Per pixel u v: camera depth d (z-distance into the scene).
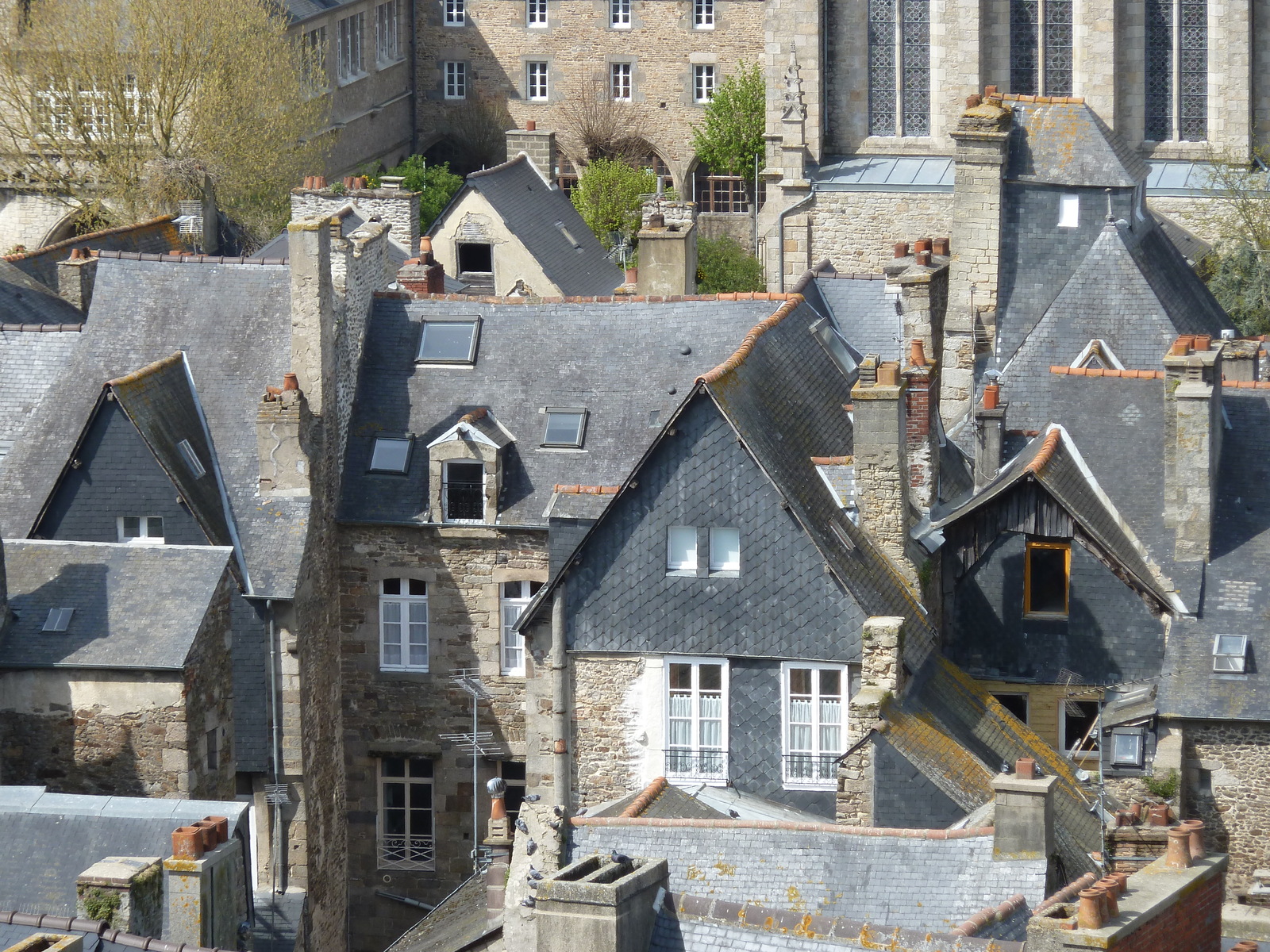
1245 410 95.81
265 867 96.81
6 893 70.25
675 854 64.25
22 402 103.12
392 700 102.94
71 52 175.00
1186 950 52.91
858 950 56.06
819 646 84.81
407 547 101.94
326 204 139.00
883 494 89.12
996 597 91.94
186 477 98.12
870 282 111.31
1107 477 93.75
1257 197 170.50
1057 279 109.75
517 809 102.81
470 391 104.25
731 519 85.44
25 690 85.94
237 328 103.19
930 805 76.38
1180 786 86.56
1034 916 51.69
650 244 124.50
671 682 86.56
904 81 180.75
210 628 87.94
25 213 179.12
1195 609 89.94
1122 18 181.50
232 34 178.38
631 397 102.94
